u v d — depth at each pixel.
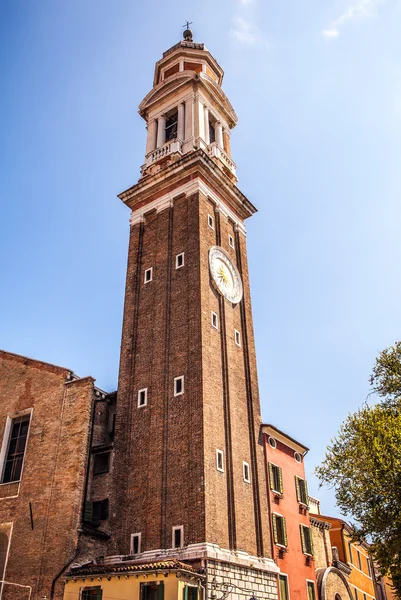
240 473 35.59
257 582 32.34
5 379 40.12
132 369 38.88
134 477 34.34
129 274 43.59
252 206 49.97
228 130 55.28
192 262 40.19
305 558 41.94
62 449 34.31
